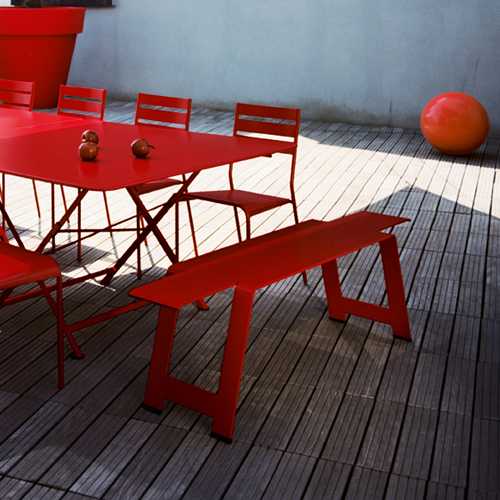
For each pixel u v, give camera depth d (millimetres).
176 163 3844
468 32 9172
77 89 5301
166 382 3268
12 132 4586
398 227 5852
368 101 9812
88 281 4684
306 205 6398
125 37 10812
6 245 3607
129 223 5828
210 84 10547
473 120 7934
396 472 2928
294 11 9859
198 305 4336
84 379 3566
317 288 4660
